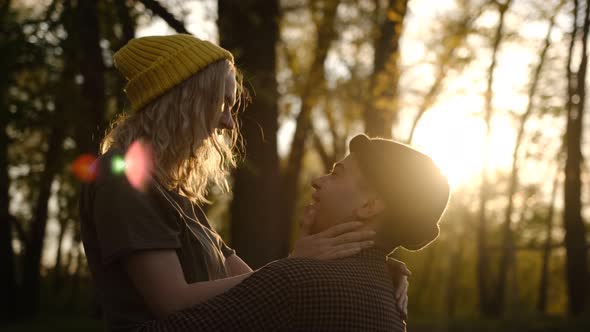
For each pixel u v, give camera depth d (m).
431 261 31.48
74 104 8.37
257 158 8.38
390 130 11.65
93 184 1.88
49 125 8.55
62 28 8.09
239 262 2.33
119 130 2.04
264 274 1.73
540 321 15.88
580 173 19.66
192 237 1.96
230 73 2.08
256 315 1.68
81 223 1.96
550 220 27.34
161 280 1.78
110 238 1.79
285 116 15.76
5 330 13.26
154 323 1.73
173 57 1.98
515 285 21.02
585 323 14.59
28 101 8.48
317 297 1.70
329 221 1.92
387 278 1.89
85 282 27.55
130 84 2.01
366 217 1.87
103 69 8.34
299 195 25.20
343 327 1.71
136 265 1.79
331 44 16.25
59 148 9.99
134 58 2.03
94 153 7.59
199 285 1.79
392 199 1.86
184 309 1.73
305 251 1.83
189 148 2.01
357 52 16.94
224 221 24.86
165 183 2.00
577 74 18.58
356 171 1.91
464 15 12.62
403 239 1.90
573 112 19.11
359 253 1.85
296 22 16.64
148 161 1.97
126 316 1.85
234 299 1.70
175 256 1.83
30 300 16.62
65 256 28.08
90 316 17.50
